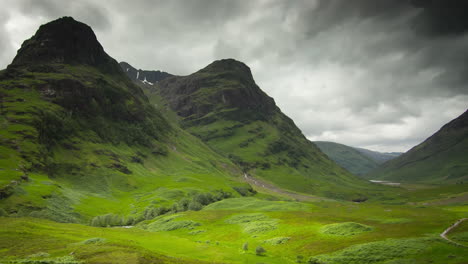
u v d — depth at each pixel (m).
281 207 135.75
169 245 64.88
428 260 47.94
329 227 77.31
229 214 123.19
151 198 184.75
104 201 173.88
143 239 71.88
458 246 52.78
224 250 61.47
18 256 44.31
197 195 179.25
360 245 58.94
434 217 93.62
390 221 89.44
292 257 59.31
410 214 107.81
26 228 69.12
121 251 43.62
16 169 158.25
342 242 64.19
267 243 71.69
